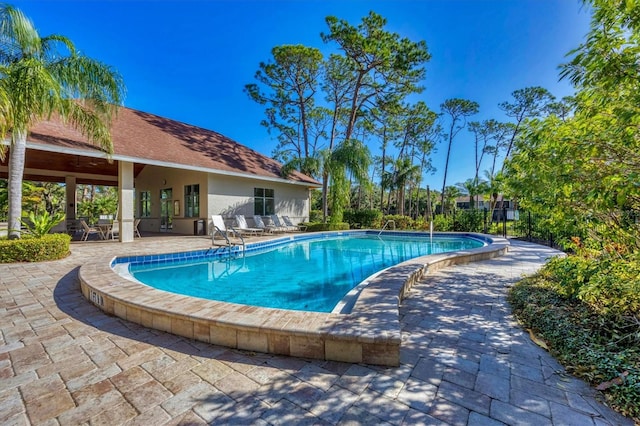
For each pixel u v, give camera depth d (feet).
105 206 79.05
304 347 8.59
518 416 6.19
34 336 10.03
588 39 8.64
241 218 44.65
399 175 82.02
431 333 10.41
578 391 7.02
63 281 17.13
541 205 13.44
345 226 55.31
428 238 49.37
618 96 8.55
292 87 66.90
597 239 12.45
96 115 27.84
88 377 7.61
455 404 6.56
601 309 10.41
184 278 22.77
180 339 9.82
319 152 53.47
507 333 10.41
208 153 47.09
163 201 50.42
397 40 51.78
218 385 7.28
